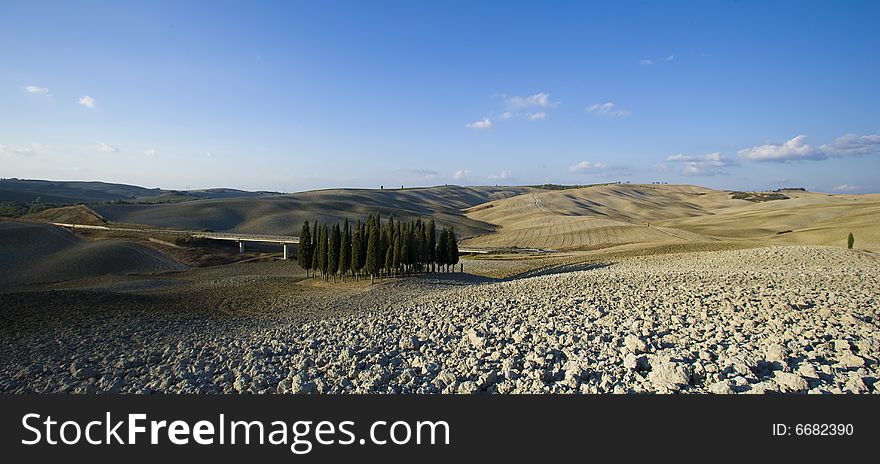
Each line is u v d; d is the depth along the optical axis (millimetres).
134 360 22453
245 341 25062
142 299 58500
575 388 13883
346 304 53312
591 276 40031
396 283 67125
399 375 16406
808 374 13281
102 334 38250
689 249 73750
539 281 39875
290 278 85125
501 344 19125
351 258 75750
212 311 52875
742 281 29891
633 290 29094
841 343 15406
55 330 39906
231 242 144625
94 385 18859
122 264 110125
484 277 76312
